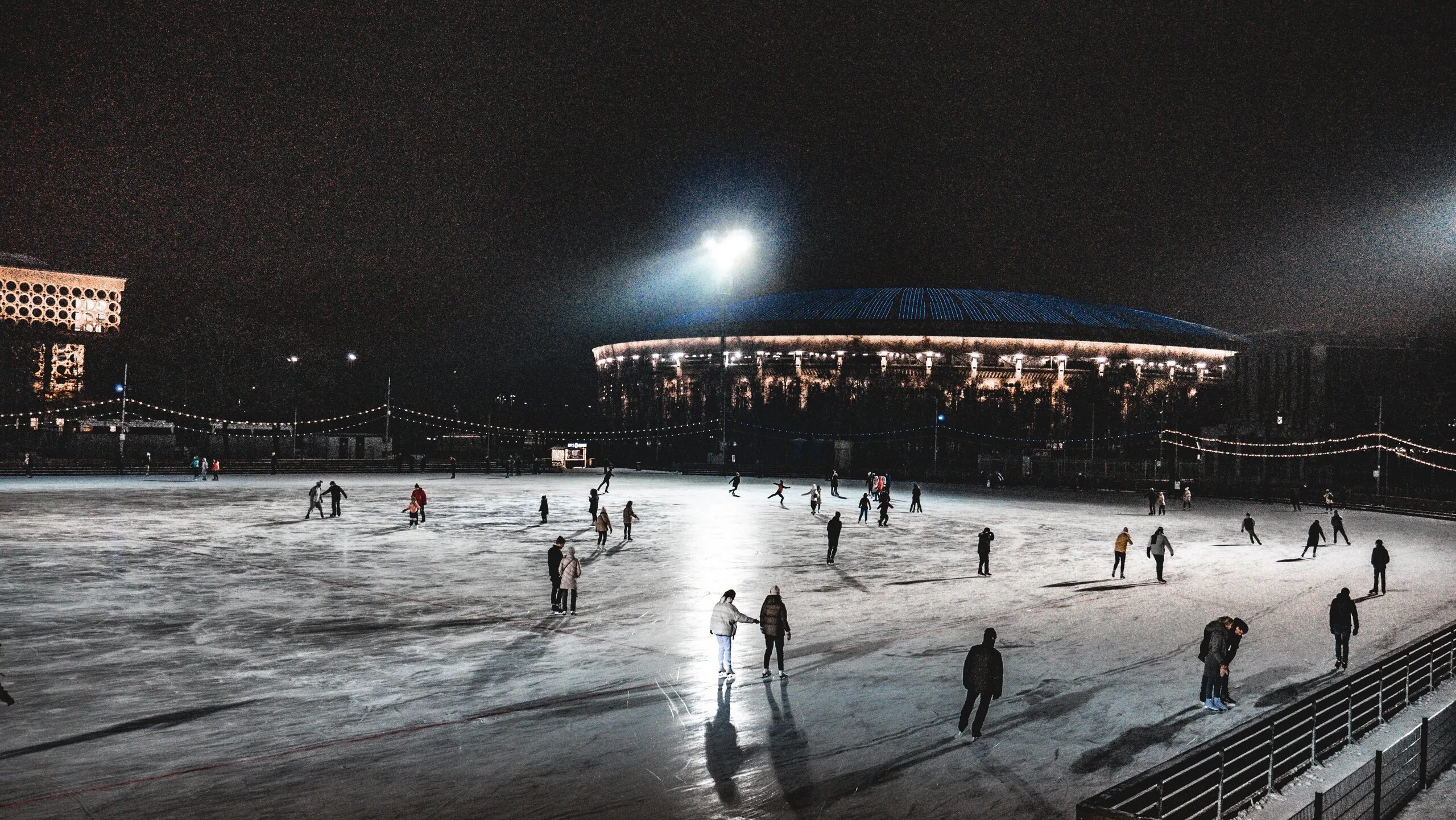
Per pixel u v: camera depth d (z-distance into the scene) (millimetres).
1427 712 12516
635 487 65188
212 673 13656
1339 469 71938
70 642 15430
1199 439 87625
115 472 68875
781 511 45219
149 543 28359
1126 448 112250
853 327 112062
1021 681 13906
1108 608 20047
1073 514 45750
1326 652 16188
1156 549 23828
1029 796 9438
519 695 12812
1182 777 7660
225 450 87812
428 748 10625
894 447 107438
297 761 10141
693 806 9109
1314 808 8227
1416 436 72812
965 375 112000
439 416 143125
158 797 9078
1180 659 15375
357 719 11617
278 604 19109
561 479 76625
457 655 14984
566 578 18328
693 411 121750
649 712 12125
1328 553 31438
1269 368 82062
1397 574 26297
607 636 16562
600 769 10070
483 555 27078
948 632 17359
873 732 11391
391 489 56812
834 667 14570
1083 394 113688
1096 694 13219
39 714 11578
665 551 28609
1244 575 25719
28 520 34438
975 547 31094
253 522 34938
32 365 99875
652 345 127000
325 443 92938
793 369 114188
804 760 10406
